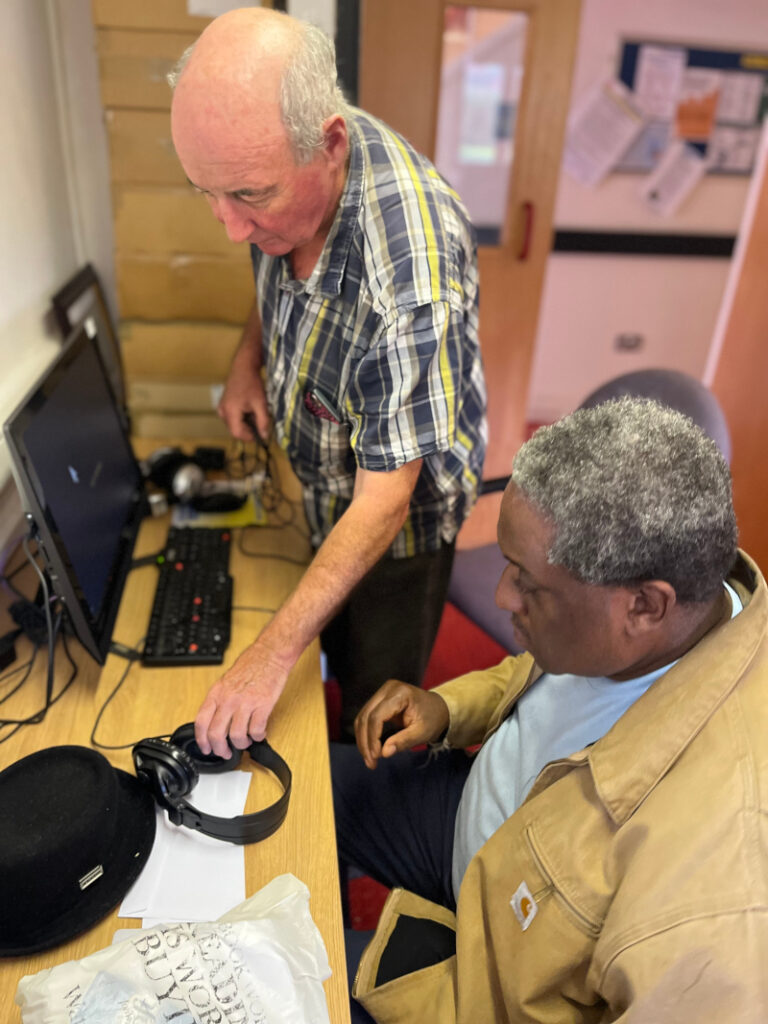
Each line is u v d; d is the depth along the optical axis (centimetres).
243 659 98
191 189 161
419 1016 85
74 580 99
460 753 124
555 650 76
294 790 92
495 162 282
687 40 326
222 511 150
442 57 239
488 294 285
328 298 106
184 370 176
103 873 78
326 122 89
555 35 248
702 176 355
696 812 65
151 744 86
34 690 107
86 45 168
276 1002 68
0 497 124
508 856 81
